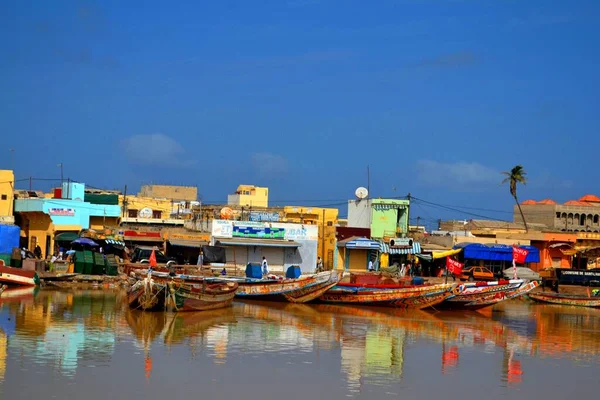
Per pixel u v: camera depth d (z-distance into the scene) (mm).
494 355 37312
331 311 51688
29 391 26312
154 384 28172
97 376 28734
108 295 53094
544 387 31172
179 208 91000
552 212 105938
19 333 35844
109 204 74625
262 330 40938
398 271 71312
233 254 70688
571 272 72625
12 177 68562
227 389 28141
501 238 81562
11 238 64500
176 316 44219
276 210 92625
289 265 72500
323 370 31781
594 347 41344
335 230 75938
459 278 70250
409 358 35344
